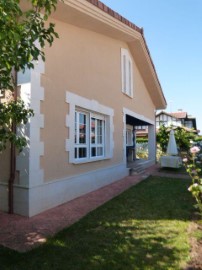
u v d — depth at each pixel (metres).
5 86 4.50
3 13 2.97
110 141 10.59
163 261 3.71
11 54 3.34
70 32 7.92
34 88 6.14
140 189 8.99
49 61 6.80
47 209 6.49
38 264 3.65
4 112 4.80
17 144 4.95
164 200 7.39
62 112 7.27
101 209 6.45
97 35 9.77
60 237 4.60
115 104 11.30
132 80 13.67
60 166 7.14
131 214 6.02
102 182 9.72
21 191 5.98
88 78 8.90
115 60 11.42
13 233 4.84
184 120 46.47
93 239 4.52
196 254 3.91
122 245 4.27
